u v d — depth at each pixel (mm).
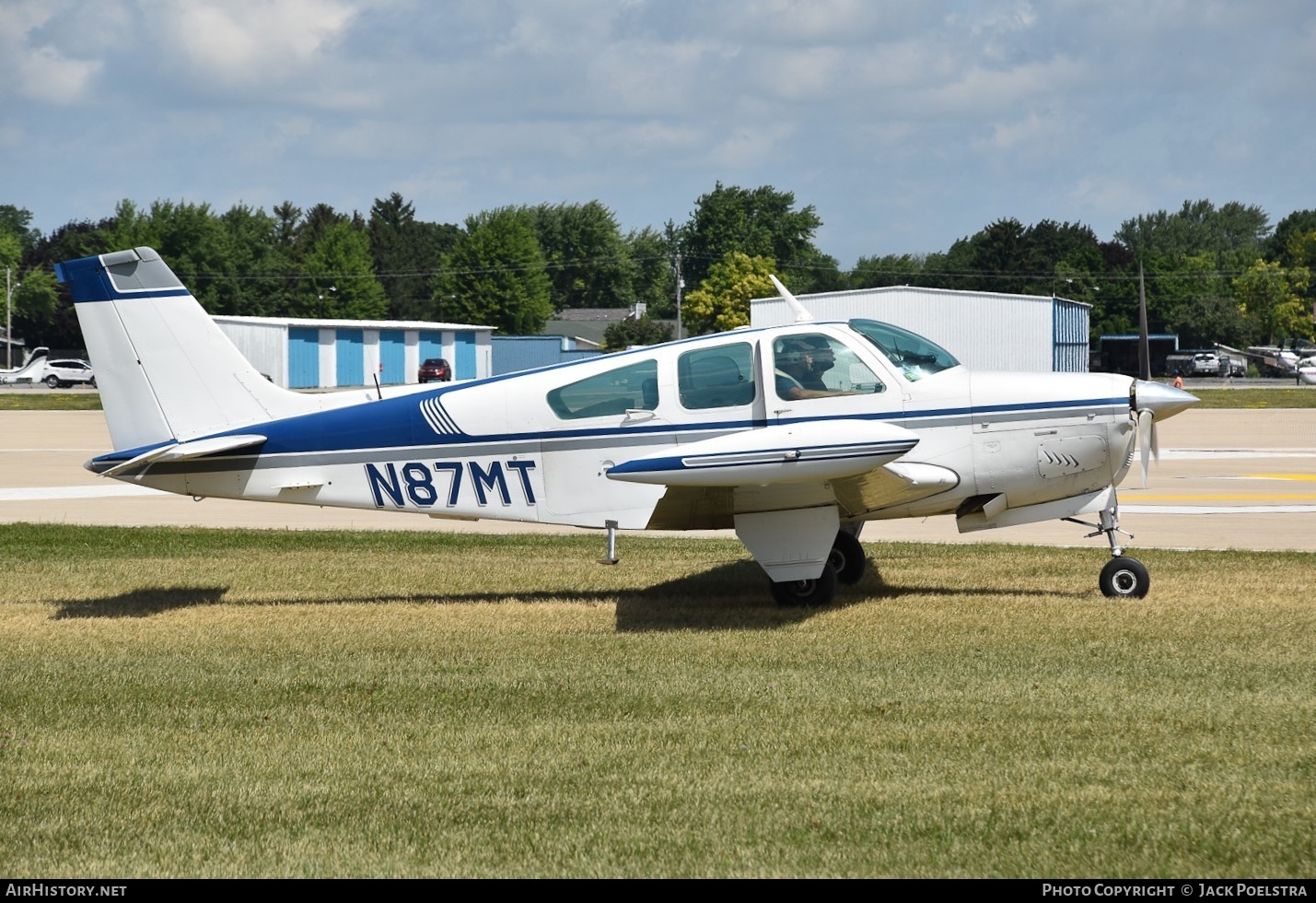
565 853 11844
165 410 25734
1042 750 14500
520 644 21453
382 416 25500
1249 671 18125
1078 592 25500
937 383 24438
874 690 17484
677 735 15508
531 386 25078
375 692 18125
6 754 15266
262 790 13773
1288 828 11953
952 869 11266
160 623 23953
